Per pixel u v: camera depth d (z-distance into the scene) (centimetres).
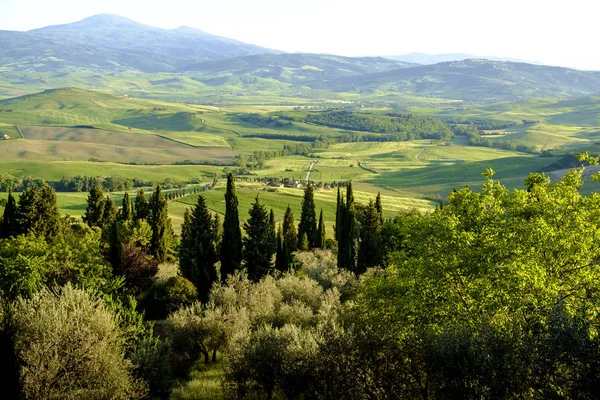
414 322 2769
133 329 3338
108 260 5847
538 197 3216
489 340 2019
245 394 2931
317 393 2427
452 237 2920
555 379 1875
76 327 2506
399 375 2259
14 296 4450
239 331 3547
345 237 7769
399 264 3228
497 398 1828
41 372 2284
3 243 5697
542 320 2144
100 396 2412
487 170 3397
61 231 7325
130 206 9419
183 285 5375
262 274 7162
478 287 2650
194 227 6244
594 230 2719
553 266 2750
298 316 4191
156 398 3078
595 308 2428
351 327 2630
